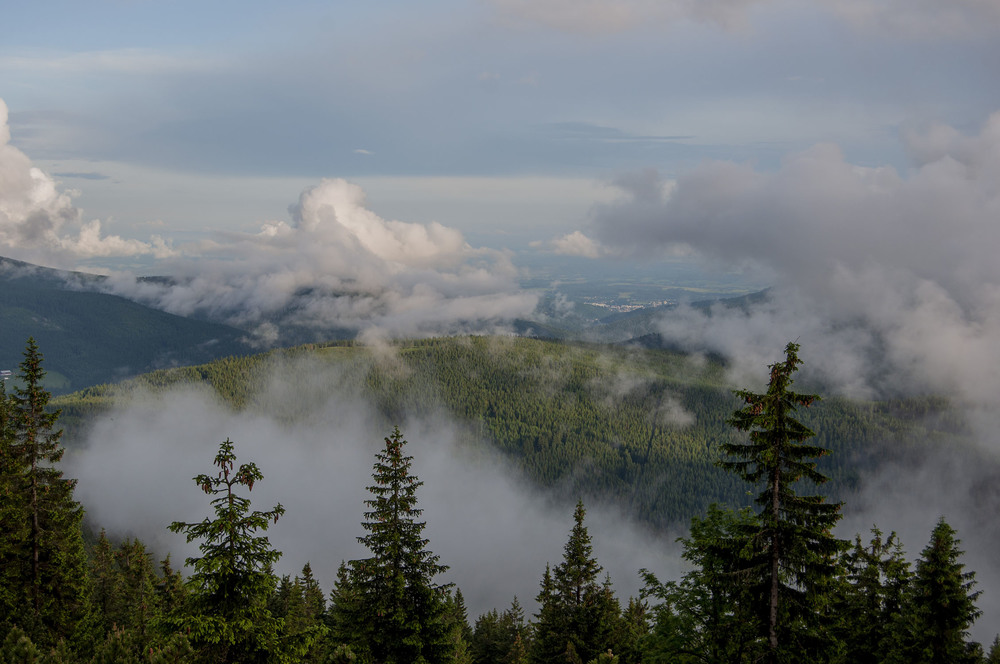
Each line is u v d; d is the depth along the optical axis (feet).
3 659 62.13
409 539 89.97
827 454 64.18
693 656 77.10
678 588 83.35
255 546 67.77
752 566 70.33
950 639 85.56
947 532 87.61
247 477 68.08
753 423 66.39
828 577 67.46
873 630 92.48
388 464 90.68
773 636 69.15
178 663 59.82
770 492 67.87
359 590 90.38
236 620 66.23
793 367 64.85
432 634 90.53
